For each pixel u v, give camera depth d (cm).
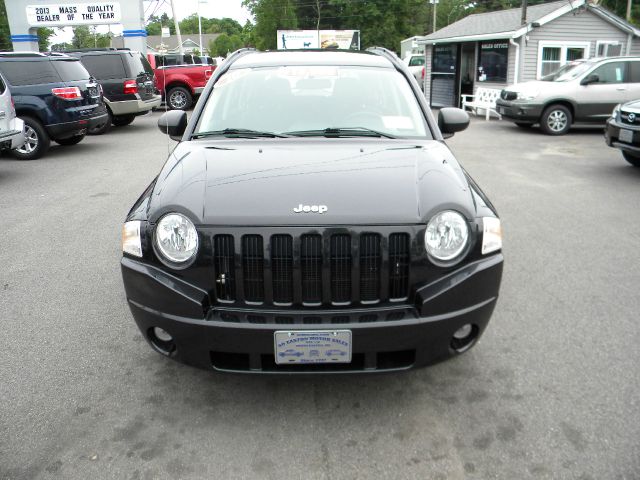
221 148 346
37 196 777
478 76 1917
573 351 357
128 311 421
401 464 262
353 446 274
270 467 261
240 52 479
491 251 285
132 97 1470
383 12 5906
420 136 373
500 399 309
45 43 5778
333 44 4803
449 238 273
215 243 270
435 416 296
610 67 1374
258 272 270
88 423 292
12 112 911
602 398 308
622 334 379
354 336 261
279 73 419
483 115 1817
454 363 346
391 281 274
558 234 595
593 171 925
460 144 1231
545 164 989
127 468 260
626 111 880
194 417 297
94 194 785
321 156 325
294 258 265
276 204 274
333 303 271
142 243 281
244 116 388
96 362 350
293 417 297
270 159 321
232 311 271
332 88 406
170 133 412
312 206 272
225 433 285
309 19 6562
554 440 275
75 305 431
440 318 268
